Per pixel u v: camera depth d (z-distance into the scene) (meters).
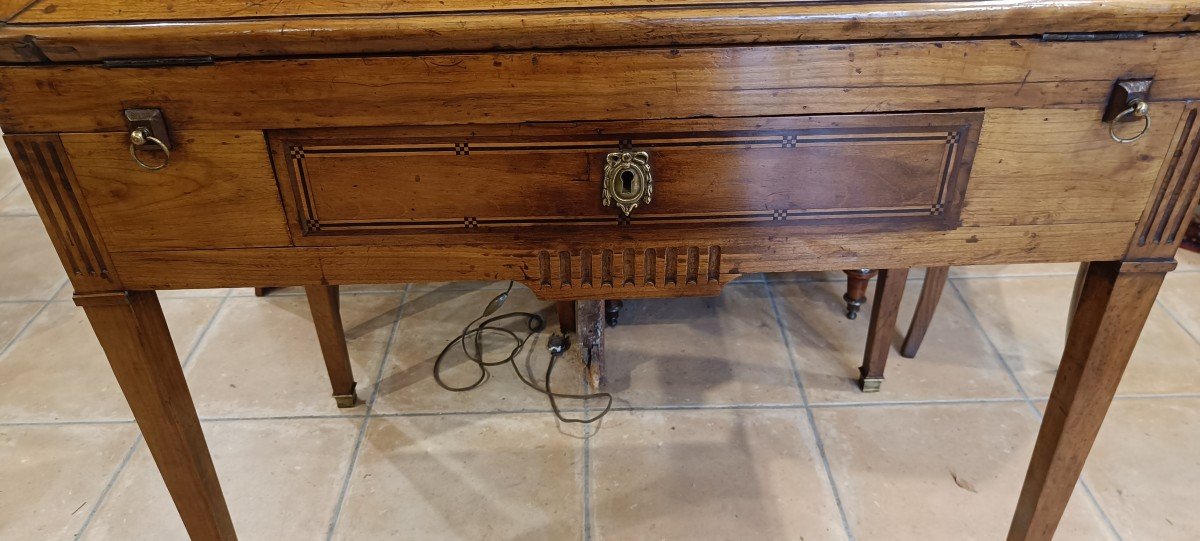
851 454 1.52
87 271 0.87
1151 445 1.53
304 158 0.81
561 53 0.75
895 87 0.78
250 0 0.76
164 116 0.77
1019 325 1.92
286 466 1.51
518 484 1.46
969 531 1.35
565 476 1.48
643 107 0.79
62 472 1.50
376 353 1.85
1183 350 1.81
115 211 0.83
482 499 1.43
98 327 0.91
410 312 2.01
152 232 0.85
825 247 0.89
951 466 1.49
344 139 0.80
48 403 1.69
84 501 1.44
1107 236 0.88
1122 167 0.83
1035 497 1.14
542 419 1.62
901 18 0.73
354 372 1.78
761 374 1.76
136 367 0.95
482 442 1.57
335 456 1.54
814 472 1.48
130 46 0.72
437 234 0.87
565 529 1.37
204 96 0.76
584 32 0.73
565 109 0.79
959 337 1.88
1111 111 0.79
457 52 0.75
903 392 1.69
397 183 0.83
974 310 1.98
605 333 1.91
